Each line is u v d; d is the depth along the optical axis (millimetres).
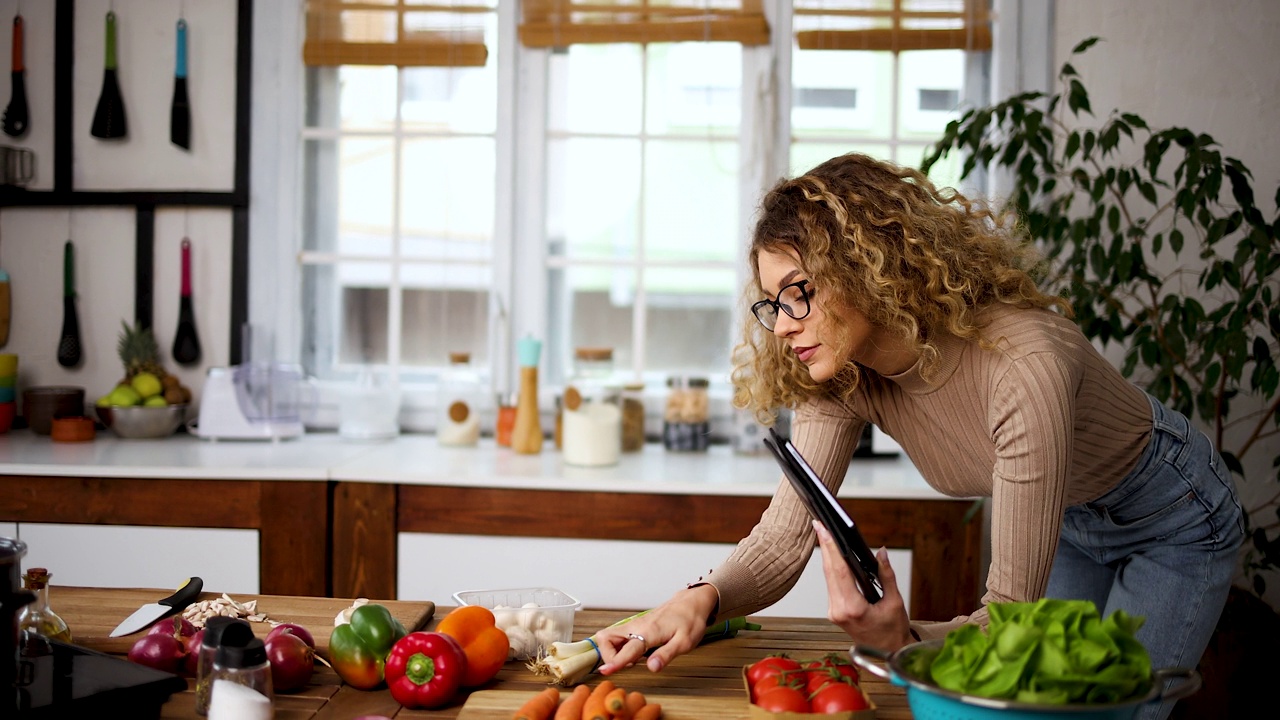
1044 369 1245
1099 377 1412
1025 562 1241
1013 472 1248
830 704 1062
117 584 2410
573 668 1233
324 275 3059
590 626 1483
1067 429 1230
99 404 2787
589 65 3018
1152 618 1558
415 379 3066
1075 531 1671
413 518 2414
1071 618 931
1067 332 1338
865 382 1509
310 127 3035
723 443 3012
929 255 1278
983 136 2877
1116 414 1455
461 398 2840
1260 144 2809
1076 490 1546
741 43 2961
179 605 1465
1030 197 2455
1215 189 2270
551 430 3029
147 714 1056
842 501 2375
